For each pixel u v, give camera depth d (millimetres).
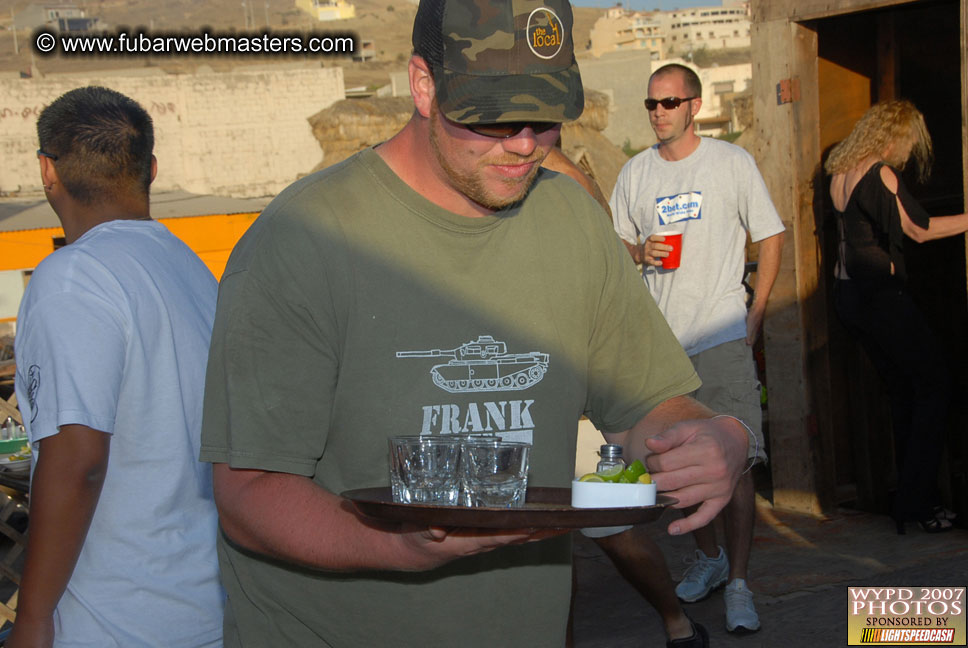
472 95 1421
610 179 16016
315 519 1449
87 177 2135
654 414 1842
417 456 1479
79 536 1858
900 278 4637
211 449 1549
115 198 2172
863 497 5285
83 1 194625
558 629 1722
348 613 1613
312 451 1545
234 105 32344
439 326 1595
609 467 1612
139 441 1970
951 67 5727
